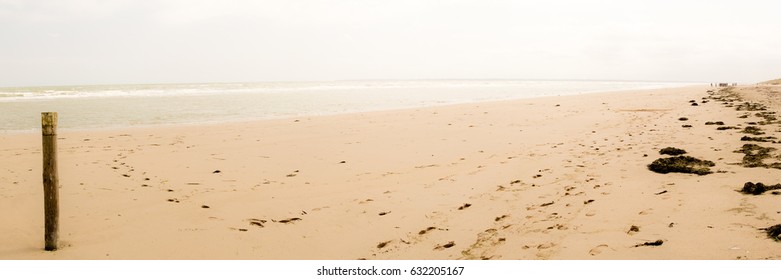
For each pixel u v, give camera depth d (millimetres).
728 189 5281
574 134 11656
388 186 7047
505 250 4258
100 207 5891
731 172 6137
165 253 4523
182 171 8242
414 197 6344
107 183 7199
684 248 3721
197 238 4930
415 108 21875
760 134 9523
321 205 6113
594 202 5344
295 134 12930
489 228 4922
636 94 31078
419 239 4820
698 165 6594
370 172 8133
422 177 7582
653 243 3887
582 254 3895
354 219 5555
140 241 4797
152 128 14258
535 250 4148
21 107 22000
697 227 4125
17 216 5445
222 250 4645
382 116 17781
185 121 16578
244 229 5219
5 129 14188
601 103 22500
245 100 29062
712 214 4438
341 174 8008
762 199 4711
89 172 7977
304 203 6211
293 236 5047
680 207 4777
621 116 15648
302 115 18891
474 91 46875
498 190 6426
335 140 11805
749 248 3555
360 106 24109
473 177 7320
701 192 5258
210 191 6840
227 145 11094
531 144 10422
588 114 16891
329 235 5070
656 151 8320
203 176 7863
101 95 34719
